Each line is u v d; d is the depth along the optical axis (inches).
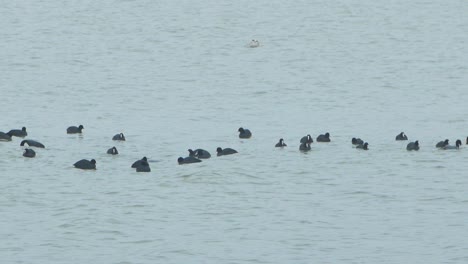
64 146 3191.4
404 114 3769.7
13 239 2337.6
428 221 2460.6
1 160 2982.3
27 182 2778.1
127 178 2817.4
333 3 6594.5
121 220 2471.7
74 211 2539.4
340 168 2930.6
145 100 4057.6
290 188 2741.1
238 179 2812.5
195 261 2183.8
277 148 3166.8
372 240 2320.4
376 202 2623.0
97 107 3912.4
